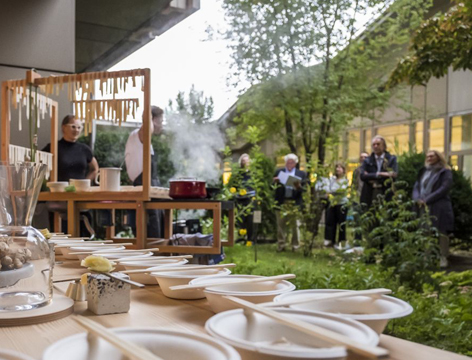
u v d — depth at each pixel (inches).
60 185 116.2
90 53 330.0
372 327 24.9
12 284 32.5
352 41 390.3
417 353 23.0
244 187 294.8
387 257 173.9
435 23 200.1
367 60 396.2
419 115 420.2
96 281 32.6
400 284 153.9
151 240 120.1
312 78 386.0
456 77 401.4
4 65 183.3
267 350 19.3
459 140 402.0
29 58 187.3
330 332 20.3
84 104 116.4
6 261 31.9
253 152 305.1
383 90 414.6
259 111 404.2
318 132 402.6
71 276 48.0
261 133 425.4
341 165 298.8
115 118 113.2
